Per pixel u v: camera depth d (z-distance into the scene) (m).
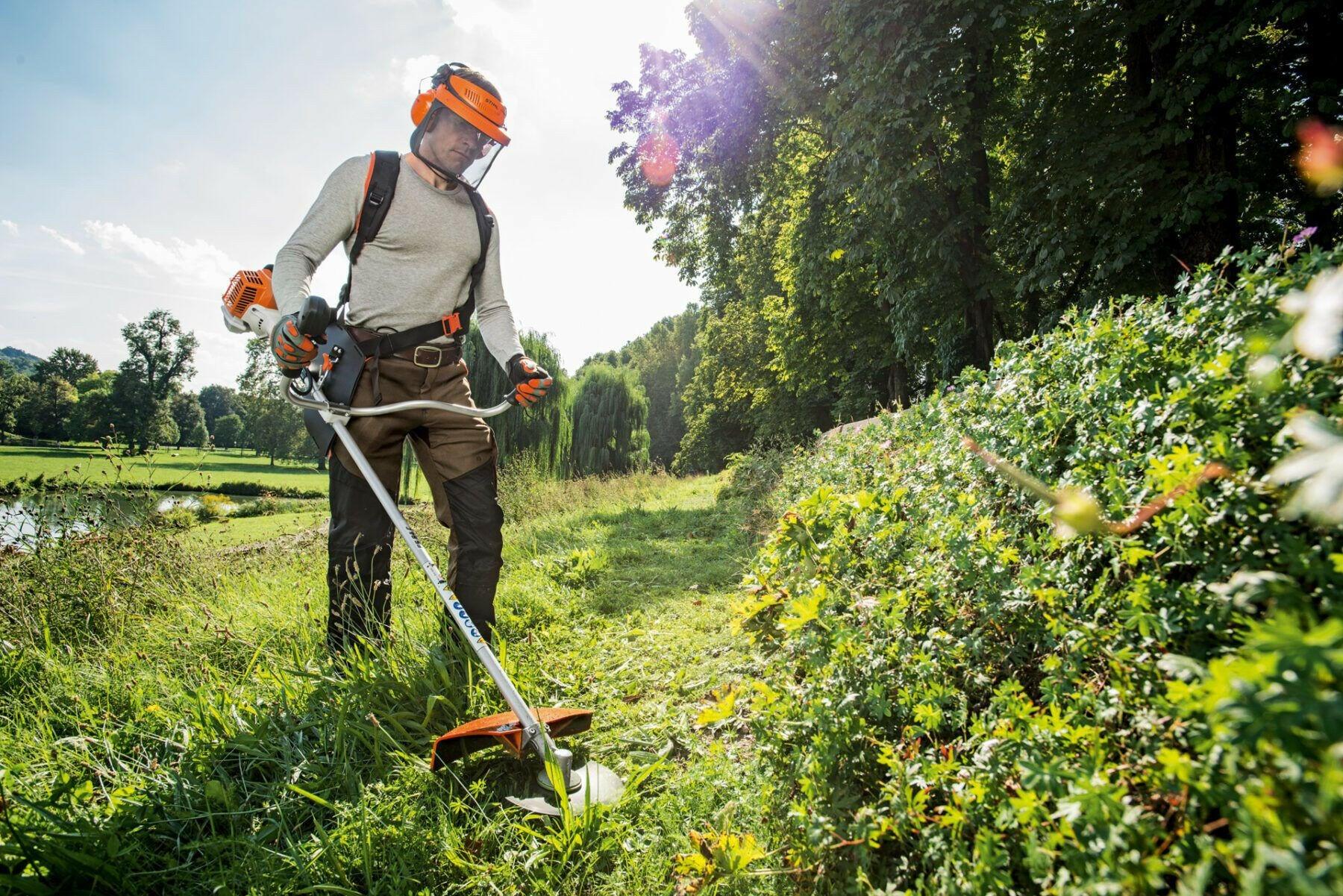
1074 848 1.22
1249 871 0.90
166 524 5.32
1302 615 0.92
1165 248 8.08
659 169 17.06
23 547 4.30
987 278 9.69
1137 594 1.49
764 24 12.41
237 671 3.34
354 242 3.08
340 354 3.05
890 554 2.71
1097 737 1.38
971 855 1.45
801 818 1.83
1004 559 2.08
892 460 3.87
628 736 2.81
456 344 3.27
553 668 3.54
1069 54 9.70
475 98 2.92
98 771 2.26
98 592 4.19
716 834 2.02
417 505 8.67
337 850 2.05
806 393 24.95
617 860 2.07
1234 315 1.89
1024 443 2.49
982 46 8.77
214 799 2.23
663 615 4.38
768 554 3.36
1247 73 7.40
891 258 10.66
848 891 1.65
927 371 12.52
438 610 3.42
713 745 2.60
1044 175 9.08
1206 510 1.51
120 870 1.93
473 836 2.16
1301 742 0.76
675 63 15.84
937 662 1.96
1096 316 2.85
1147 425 1.91
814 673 2.35
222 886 1.86
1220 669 0.85
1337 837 0.77
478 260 3.31
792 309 16.31
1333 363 1.50
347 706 2.64
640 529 8.31
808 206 14.18
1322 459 0.42
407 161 3.11
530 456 17.34
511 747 2.37
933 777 1.61
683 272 19.23
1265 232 8.89
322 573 5.42
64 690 2.98
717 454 41.47
